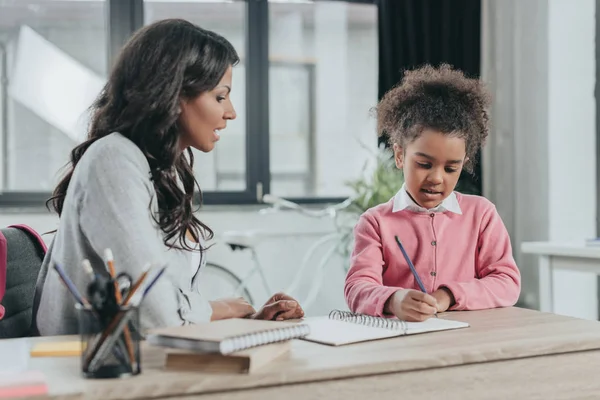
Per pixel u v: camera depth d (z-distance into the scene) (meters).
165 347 0.95
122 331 0.89
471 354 1.04
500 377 1.07
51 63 3.64
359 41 4.12
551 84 3.55
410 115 1.58
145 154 1.33
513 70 3.71
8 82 3.60
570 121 3.58
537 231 3.63
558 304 3.54
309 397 0.93
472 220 1.67
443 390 1.02
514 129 3.71
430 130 1.53
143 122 1.33
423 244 1.64
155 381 0.86
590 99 3.60
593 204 3.62
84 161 1.29
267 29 3.89
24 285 1.51
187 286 1.38
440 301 1.45
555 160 3.56
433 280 1.63
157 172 1.33
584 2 3.58
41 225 3.46
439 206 1.65
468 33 3.79
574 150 3.59
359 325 1.24
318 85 4.09
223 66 1.37
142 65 1.33
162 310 1.17
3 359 1.00
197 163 3.85
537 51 3.60
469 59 3.79
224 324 1.02
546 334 1.17
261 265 3.78
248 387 0.89
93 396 0.83
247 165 3.88
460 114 1.55
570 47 3.57
